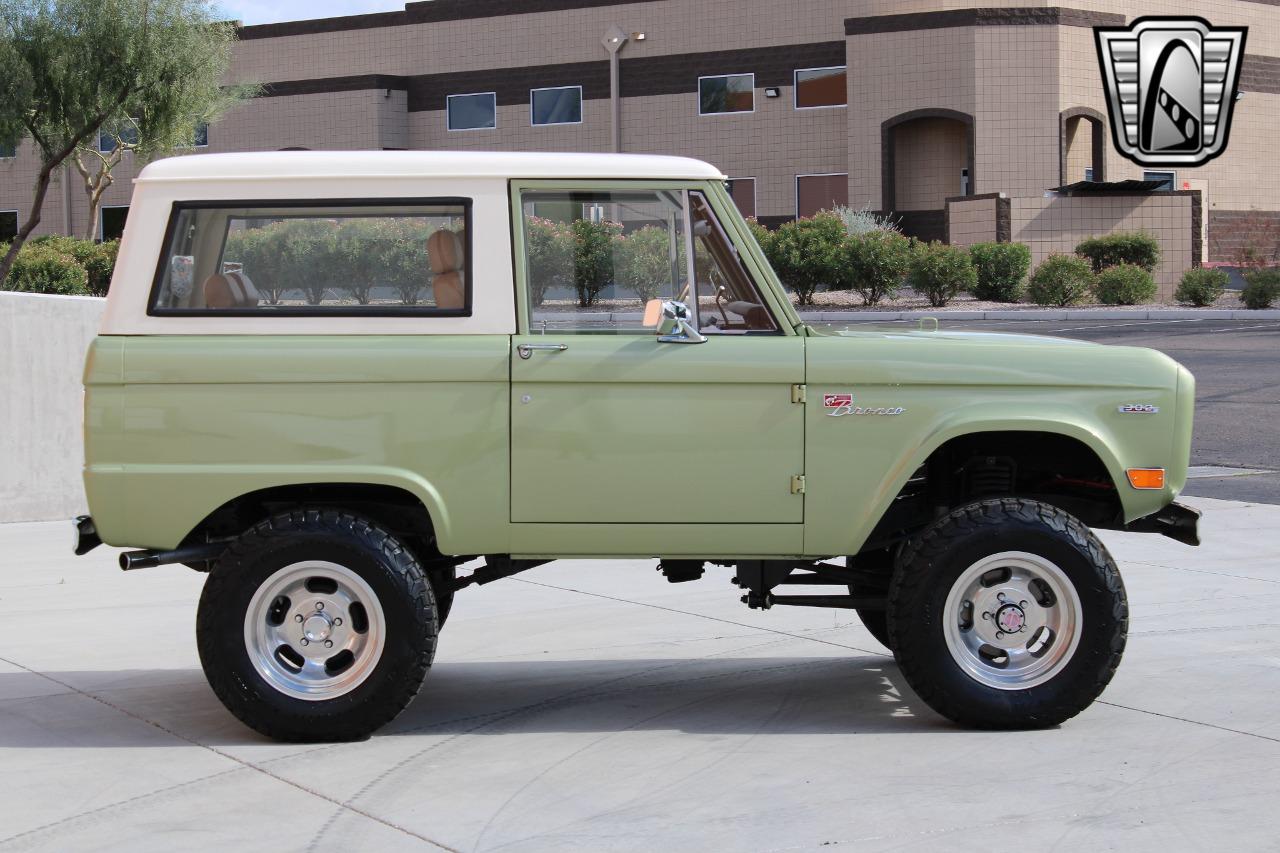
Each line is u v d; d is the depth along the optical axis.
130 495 5.46
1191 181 38.81
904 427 5.54
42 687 6.43
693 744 5.52
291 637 5.54
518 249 5.58
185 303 5.55
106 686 6.45
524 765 5.28
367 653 5.50
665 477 5.52
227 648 5.46
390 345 5.50
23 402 11.02
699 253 5.67
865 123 38.56
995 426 5.54
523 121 43.91
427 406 5.48
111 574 9.05
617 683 6.46
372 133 44.81
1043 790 4.93
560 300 5.62
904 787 4.97
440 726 5.80
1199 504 11.07
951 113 37.31
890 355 5.55
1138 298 31.23
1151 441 5.61
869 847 4.41
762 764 5.25
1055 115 37.03
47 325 11.10
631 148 42.56
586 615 7.82
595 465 5.51
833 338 5.61
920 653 5.56
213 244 5.57
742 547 5.57
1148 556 9.16
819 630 7.42
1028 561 5.54
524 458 5.50
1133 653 6.82
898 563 5.67
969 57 36.94
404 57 45.22
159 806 4.86
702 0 41.12
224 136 47.03
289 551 5.43
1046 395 5.58
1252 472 12.60
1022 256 31.95
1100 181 36.72
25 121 29.22
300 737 5.52
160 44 29.44
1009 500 5.61
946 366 5.54
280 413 5.47
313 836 4.56
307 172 5.57
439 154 5.64
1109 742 5.47
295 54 46.47
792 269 31.88
